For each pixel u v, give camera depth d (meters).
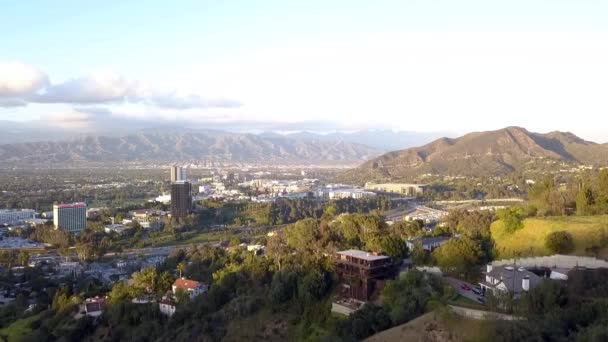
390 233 167.88
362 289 123.44
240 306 134.50
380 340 98.31
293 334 118.44
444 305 101.81
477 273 126.50
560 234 127.06
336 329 108.69
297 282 131.00
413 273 118.56
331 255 142.62
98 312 164.88
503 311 99.12
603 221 138.12
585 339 80.50
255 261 160.12
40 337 154.12
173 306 153.62
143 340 142.12
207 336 129.25
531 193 187.12
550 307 94.19
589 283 102.12
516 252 133.75
